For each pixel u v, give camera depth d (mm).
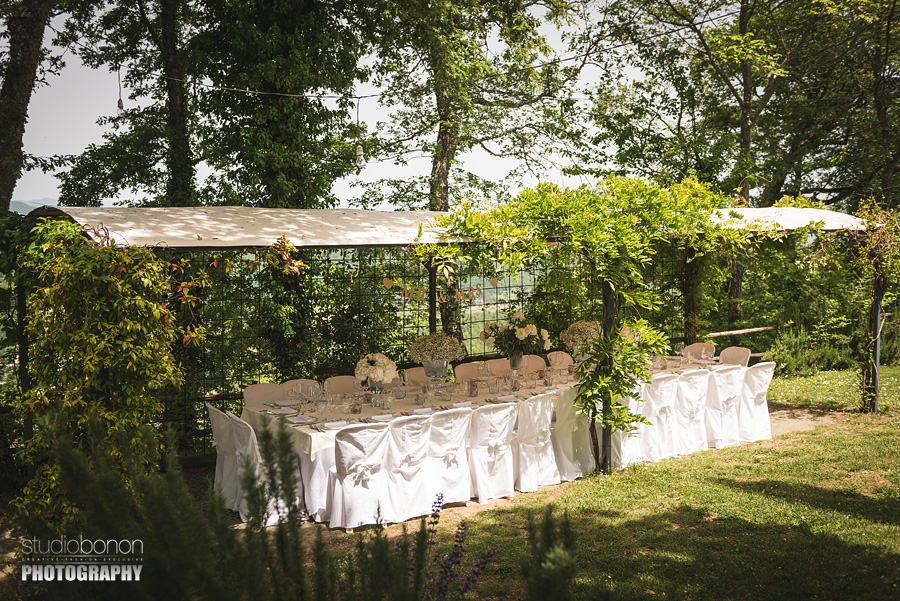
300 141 12742
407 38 14250
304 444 6254
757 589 4371
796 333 14344
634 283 7742
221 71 12906
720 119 18875
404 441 6410
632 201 7707
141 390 5711
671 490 6797
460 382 8406
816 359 13828
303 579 2420
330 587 2529
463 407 7285
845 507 5902
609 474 7711
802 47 17719
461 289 10344
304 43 12727
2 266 6895
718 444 8820
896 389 11555
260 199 12945
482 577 4773
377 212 9133
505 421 7047
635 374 7656
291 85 12258
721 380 8859
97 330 5613
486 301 11727
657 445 8289
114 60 15906
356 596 2578
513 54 17172
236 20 12156
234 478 6816
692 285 11250
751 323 15211
